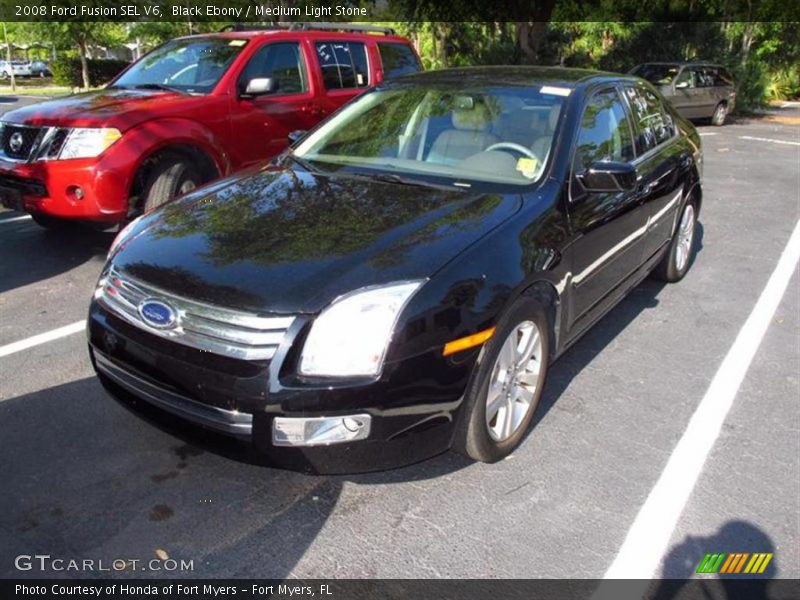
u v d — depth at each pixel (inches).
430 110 164.2
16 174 223.9
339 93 291.4
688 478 126.9
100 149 214.2
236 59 256.2
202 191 147.6
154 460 126.8
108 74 1416.1
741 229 307.6
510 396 126.4
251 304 103.9
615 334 191.2
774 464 132.1
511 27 851.4
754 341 188.2
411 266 109.7
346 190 139.9
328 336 102.3
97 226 264.1
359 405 102.2
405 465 109.8
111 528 109.5
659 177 189.2
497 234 121.9
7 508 113.0
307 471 105.3
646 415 148.7
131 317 114.7
